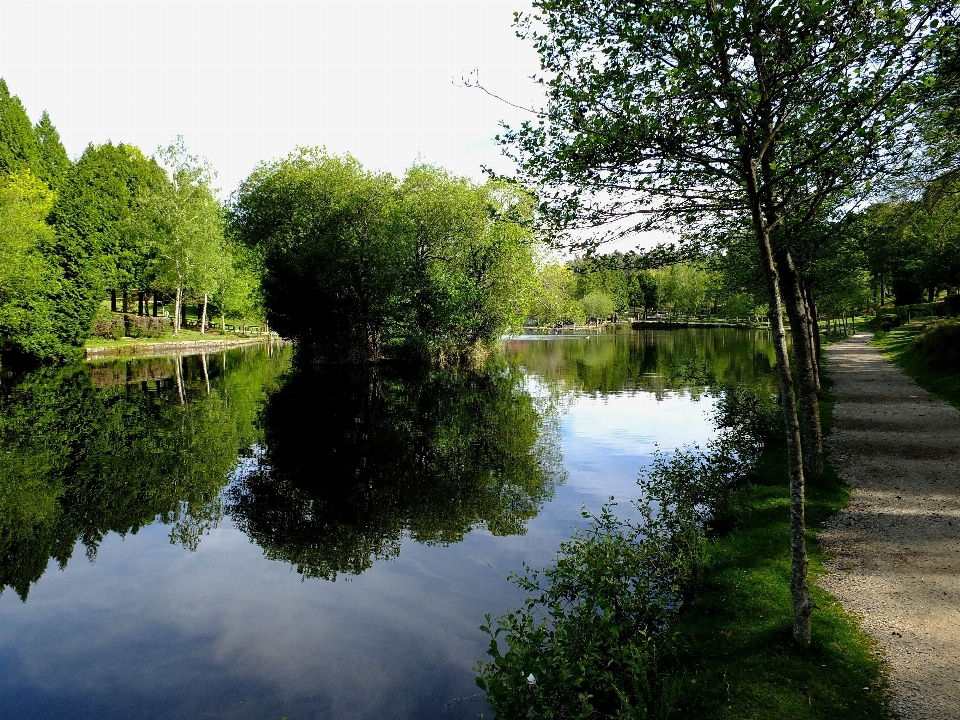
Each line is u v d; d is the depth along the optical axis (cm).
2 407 2292
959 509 889
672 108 535
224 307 6975
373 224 3538
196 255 4934
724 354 4391
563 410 2241
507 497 1234
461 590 835
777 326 569
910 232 1319
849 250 1265
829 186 613
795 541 572
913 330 4241
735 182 593
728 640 611
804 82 518
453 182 3725
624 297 11262
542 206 685
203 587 859
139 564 940
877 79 486
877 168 638
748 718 484
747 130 535
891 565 729
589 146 564
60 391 2719
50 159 5878
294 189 3878
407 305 3819
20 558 965
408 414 2208
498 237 3562
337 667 656
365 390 2839
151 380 3142
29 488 1318
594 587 594
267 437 1831
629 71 567
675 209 642
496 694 468
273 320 3931
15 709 593
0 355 3547
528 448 1655
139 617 777
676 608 694
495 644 506
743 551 822
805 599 567
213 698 606
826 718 475
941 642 561
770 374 3016
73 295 3728
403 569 905
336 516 1141
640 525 1016
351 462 1533
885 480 1047
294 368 3769
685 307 11025
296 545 1009
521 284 3769
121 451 1647
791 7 477
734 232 899
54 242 3756
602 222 669
